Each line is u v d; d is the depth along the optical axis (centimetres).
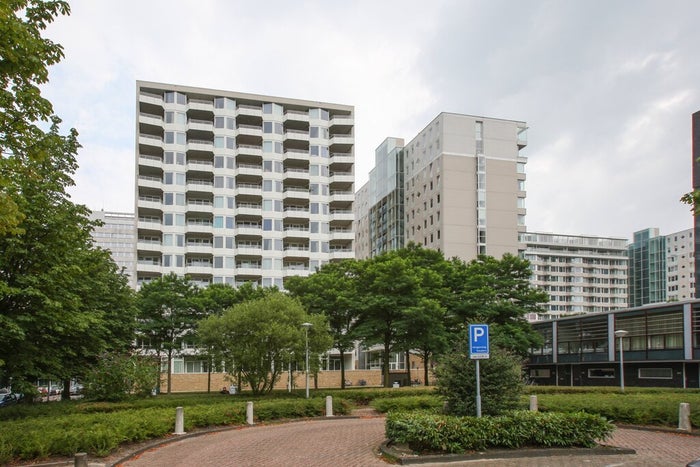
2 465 1268
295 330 3144
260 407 2411
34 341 2070
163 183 7812
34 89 1220
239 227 8081
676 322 4403
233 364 3166
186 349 6731
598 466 1232
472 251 8462
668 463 1272
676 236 15888
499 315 4212
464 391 1587
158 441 1728
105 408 2566
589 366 5306
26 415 2164
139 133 7725
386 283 3762
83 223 2178
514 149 8900
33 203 1788
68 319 1933
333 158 8544
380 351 5041
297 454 1460
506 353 1656
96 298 2503
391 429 1459
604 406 2145
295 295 4344
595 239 16062
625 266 15912
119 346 3350
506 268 4419
